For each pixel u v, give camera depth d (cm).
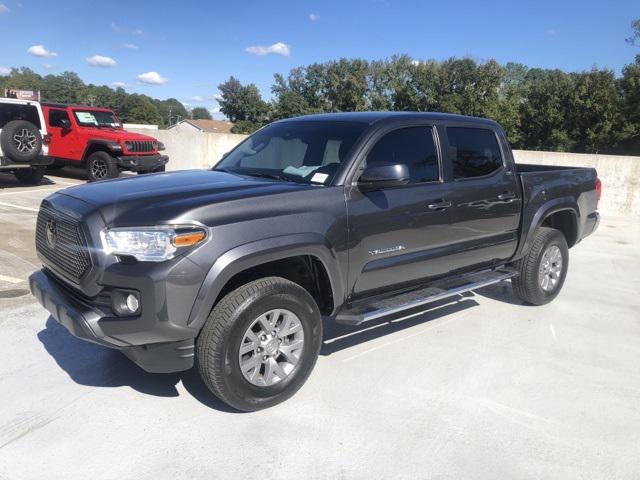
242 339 332
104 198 343
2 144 1162
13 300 529
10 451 304
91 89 12975
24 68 12750
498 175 510
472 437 337
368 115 451
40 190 1261
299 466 302
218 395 336
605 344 494
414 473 301
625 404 386
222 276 319
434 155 457
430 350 461
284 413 354
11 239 754
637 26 3953
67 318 326
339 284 381
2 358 412
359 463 307
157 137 1955
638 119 5025
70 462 297
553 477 303
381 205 402
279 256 342
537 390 400
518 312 570
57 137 1476
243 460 305
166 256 307
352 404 369
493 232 505
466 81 5216
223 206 330
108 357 422
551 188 566
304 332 363
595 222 643
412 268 438
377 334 492
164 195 341
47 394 364
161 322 308
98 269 315
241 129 7788
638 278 736
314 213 364
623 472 310
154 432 327
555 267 589
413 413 361
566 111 5303
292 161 427
